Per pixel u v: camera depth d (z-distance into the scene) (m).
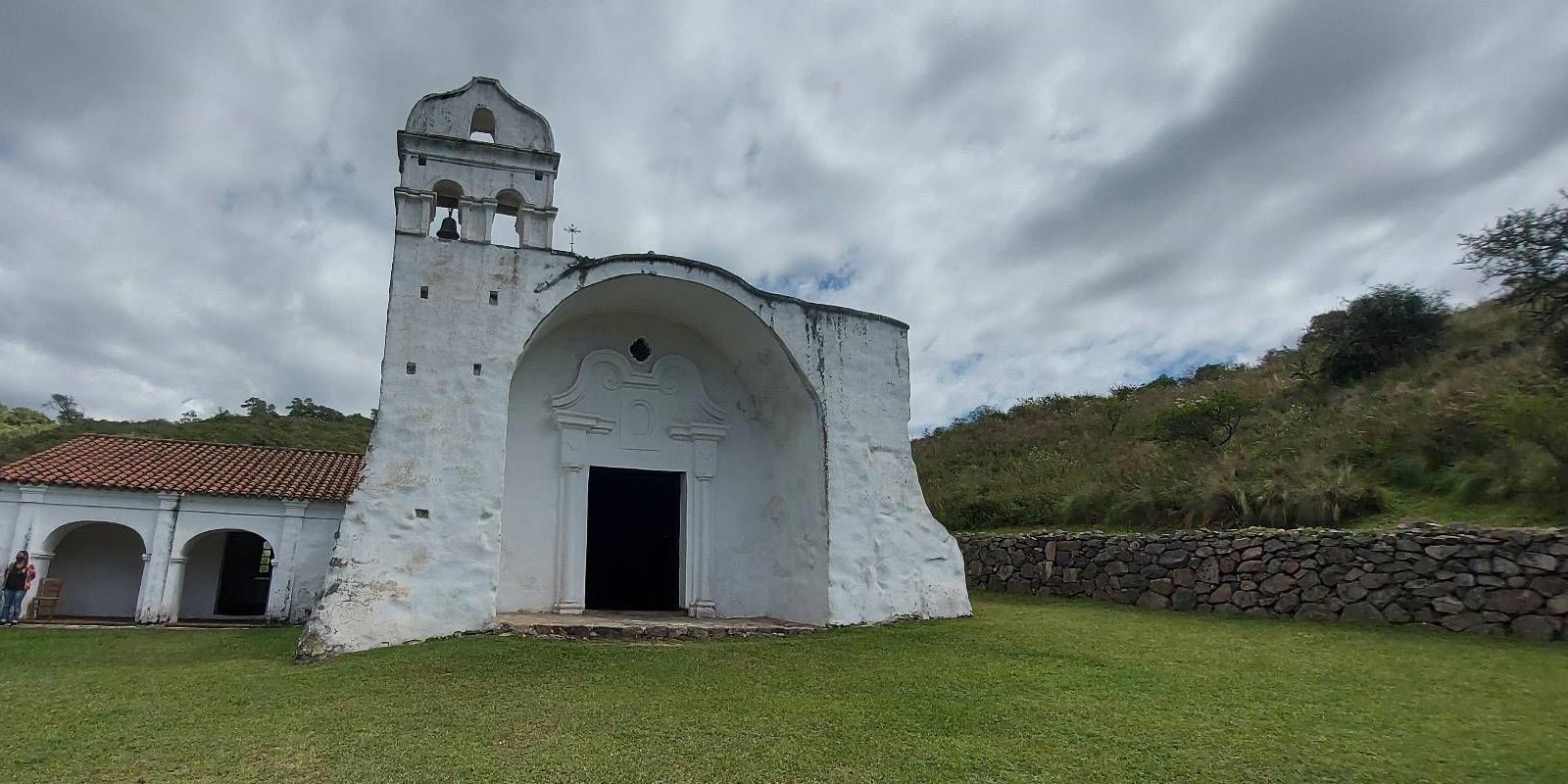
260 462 18.20
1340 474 12.74
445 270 10.77
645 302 12.66
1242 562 11.66
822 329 12.66
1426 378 17.48
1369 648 8.81
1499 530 9.54
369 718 6.36
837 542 11.93
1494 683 7.24
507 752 5.55
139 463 16.88
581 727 6.16
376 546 9.63
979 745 5.79
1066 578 14.41
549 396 12.33
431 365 10.42
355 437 35.91
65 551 16.98
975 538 17.20
